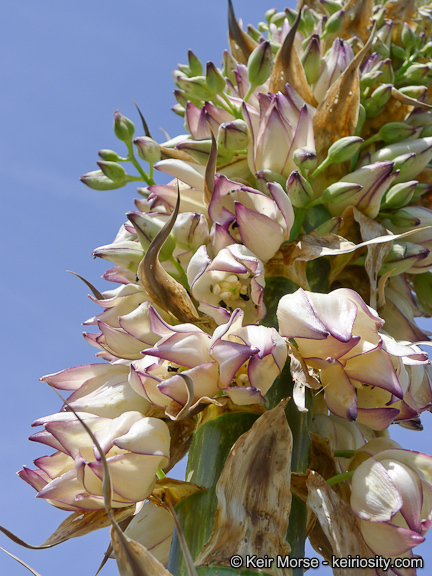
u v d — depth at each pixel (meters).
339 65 0.65
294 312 0.54
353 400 0.53
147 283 0.55
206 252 0.56
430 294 0.65
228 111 0.64
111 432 0.53
